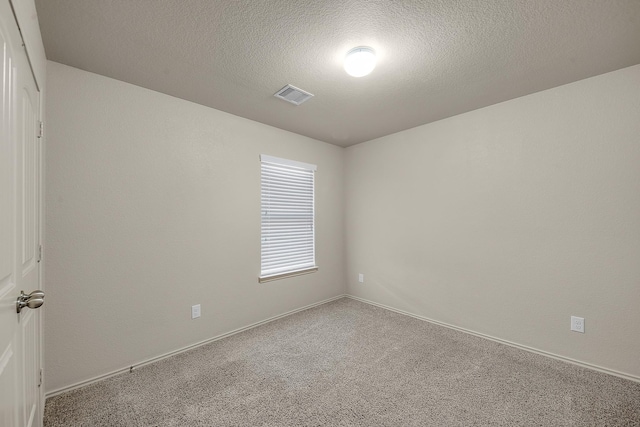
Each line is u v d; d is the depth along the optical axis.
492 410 1.62
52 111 1.79
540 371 2.03
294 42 1.66
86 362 1.89
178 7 1.37
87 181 1.92
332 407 1.65
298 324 2.96
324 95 2.36
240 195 2.82
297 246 3.43
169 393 1.79
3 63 0.82
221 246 2.65
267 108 2.63
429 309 3.05
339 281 3.96
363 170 3.78
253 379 1.94
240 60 1.84
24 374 1.11
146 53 1.75
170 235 2.31
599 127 2.04
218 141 2.64
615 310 1.98
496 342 2.52
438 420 1.54
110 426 1.50
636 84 1.91
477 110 2.68
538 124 2.32
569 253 2.17
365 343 2.50
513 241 2.46
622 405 1.65
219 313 2.62
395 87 2.22
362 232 3.79
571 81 2.14
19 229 1.04
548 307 2.27
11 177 0.93
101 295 1.96
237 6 1.38
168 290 2.29
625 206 1.95
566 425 1.50
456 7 1.40
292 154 3.35
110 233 2.01
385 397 1.74
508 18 1.47
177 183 2.36
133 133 2.13
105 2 1.33
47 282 1.75
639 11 1.42
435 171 3.01
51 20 1.44
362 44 1.69
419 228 3.15
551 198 2.26
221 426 1.50
